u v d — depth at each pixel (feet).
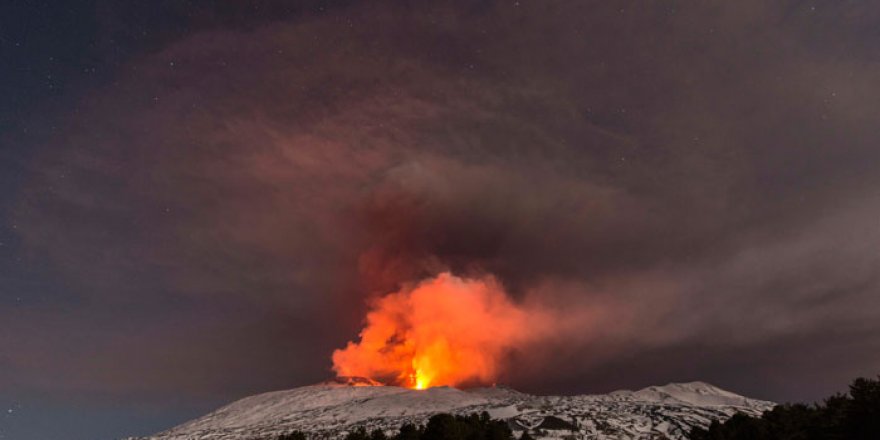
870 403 342.03
